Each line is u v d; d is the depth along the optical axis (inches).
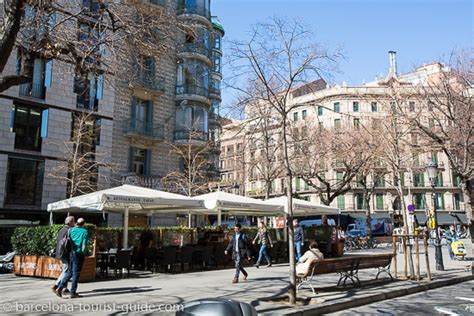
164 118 1216.2
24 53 442.9
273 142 1147.9
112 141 1104.8
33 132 979.9
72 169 912.3
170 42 559.8
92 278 483.8
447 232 914.7
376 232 1884.8
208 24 1290.6
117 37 469.4
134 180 1091.9
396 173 784.9
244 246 487.8
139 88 1143.0
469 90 712.4
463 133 659.4
